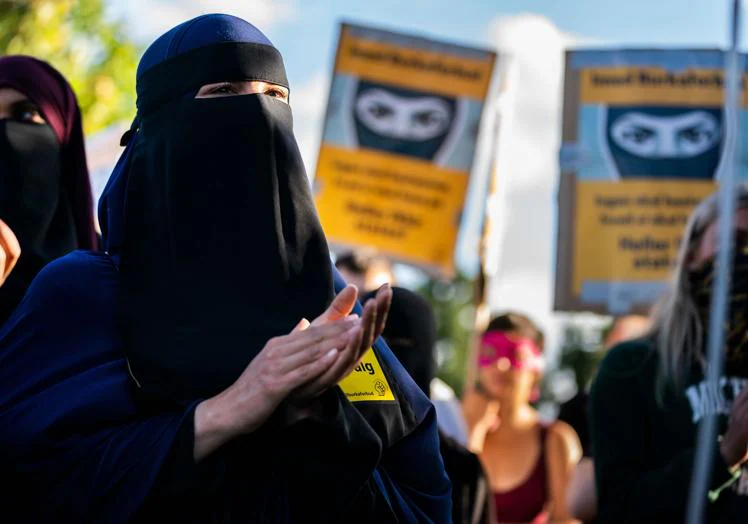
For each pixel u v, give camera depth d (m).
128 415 2.41
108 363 2.46
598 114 5.79
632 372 3.62
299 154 2.55
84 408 2.39
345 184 6.41
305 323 2.30
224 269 2.43
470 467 4.06
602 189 5.74
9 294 3.26
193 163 2.48
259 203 2.47
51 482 2.37
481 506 4.05
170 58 2.58
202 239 2.45
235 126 2.49
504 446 5.32
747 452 3.30
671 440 3.52
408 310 3.84
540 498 5.25
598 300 5.68
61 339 2.48
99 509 2.33
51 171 3.46
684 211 5.71
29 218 3.39
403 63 6.44
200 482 2.30
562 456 5.30
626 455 3.55
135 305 2.45
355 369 2.54
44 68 3.53
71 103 3.57
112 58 8.92
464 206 6.36
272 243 2.45
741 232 3.65
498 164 6.40
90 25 8.88
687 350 3.57
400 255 6.36
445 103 6.42
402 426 2.56
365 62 6.45
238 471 2.40
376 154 6.41
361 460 2.38
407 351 3.81
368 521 2.47
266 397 2.24
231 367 2.38
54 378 2.45
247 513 2.39
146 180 2.52
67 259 2.57
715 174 5.74
